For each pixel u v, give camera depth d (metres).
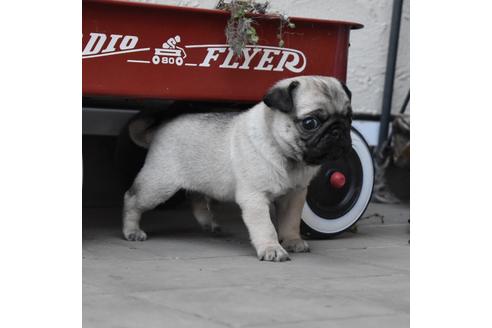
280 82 3.30
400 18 5.40
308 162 3.22
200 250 3.46
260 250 3.23
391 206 5.19
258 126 3.29
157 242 3.65
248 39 3.47
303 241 3.50
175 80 3.48
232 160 3.37
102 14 3.31
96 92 3.34
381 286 2.72
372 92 5.55
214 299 2.48
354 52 5.45
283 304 2.43
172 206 4.81
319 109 3.14
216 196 3.56
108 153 4.97
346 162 3.90
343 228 3.90
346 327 2.17
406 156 5.13
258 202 3.29
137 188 3.69
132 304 2.39
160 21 3.41
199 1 4.73
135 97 3.46
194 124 3.60
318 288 2.67
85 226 4.07
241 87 3.61
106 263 3.08
